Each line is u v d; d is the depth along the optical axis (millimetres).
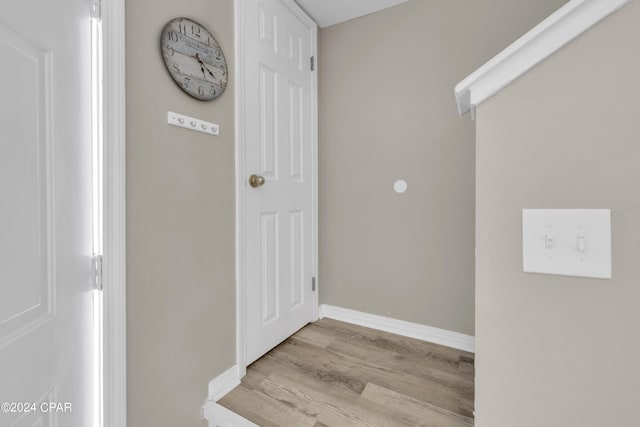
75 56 786
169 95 1036
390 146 1840
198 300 1158
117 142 874
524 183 484
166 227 1034
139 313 950
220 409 1159
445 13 1657
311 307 1980
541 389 485
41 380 669
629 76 423
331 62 2025
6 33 577
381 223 1886
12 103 594
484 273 515
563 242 463
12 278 596
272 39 1577
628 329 436
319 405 1185
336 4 1783
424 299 1768
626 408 439
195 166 1142
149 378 982
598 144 442
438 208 1715
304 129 1878
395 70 1806
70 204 771
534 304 485
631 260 431
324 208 2078
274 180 1616
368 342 1720
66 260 755
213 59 1195
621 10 423
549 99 464
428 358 1546
